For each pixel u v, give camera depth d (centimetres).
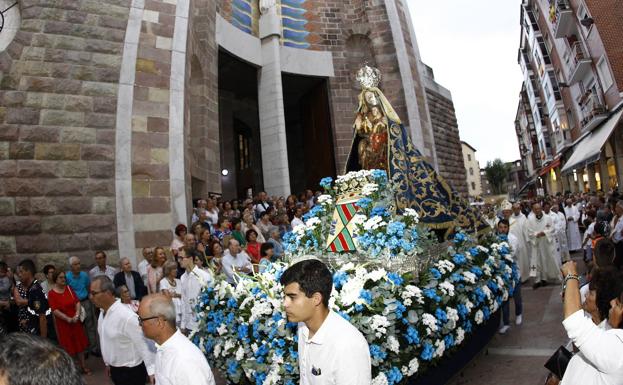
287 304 225
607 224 1032
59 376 129
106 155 932
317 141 1952
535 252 970
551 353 533
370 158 597
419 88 1925
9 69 895
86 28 972
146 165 962
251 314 382
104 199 913
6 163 859
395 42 1908
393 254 407
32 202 860
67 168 895
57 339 650
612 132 1948
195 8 1402
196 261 679
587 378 221
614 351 204
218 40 1510
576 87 2645
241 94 2164
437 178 594
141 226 930
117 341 375
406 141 591
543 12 3080
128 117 965
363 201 457
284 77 1877
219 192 1388
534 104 4194
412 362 365
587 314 338
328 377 211
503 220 834
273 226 1080
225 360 405
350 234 451
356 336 217
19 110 885
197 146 1325
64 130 908
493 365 513
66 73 934
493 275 561
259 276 418
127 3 1027
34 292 666
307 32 1888
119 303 381
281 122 1673
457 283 460
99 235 895
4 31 936
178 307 661
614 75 1948
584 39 2256
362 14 1961
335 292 357
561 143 3153
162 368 261
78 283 765
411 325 367
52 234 861
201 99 1347
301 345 238
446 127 2098
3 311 695
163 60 1034
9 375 126
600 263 415
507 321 641
